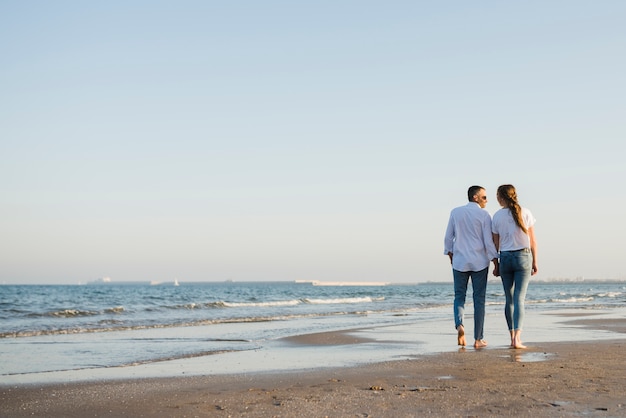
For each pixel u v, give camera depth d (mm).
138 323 15438
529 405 4031
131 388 5129
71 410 4227
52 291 73188
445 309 23703
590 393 4434
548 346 7867
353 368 6125
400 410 3949
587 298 40125
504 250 7699
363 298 45000
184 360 7547
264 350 8570
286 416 3861
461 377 5266
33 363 7441
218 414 3969
